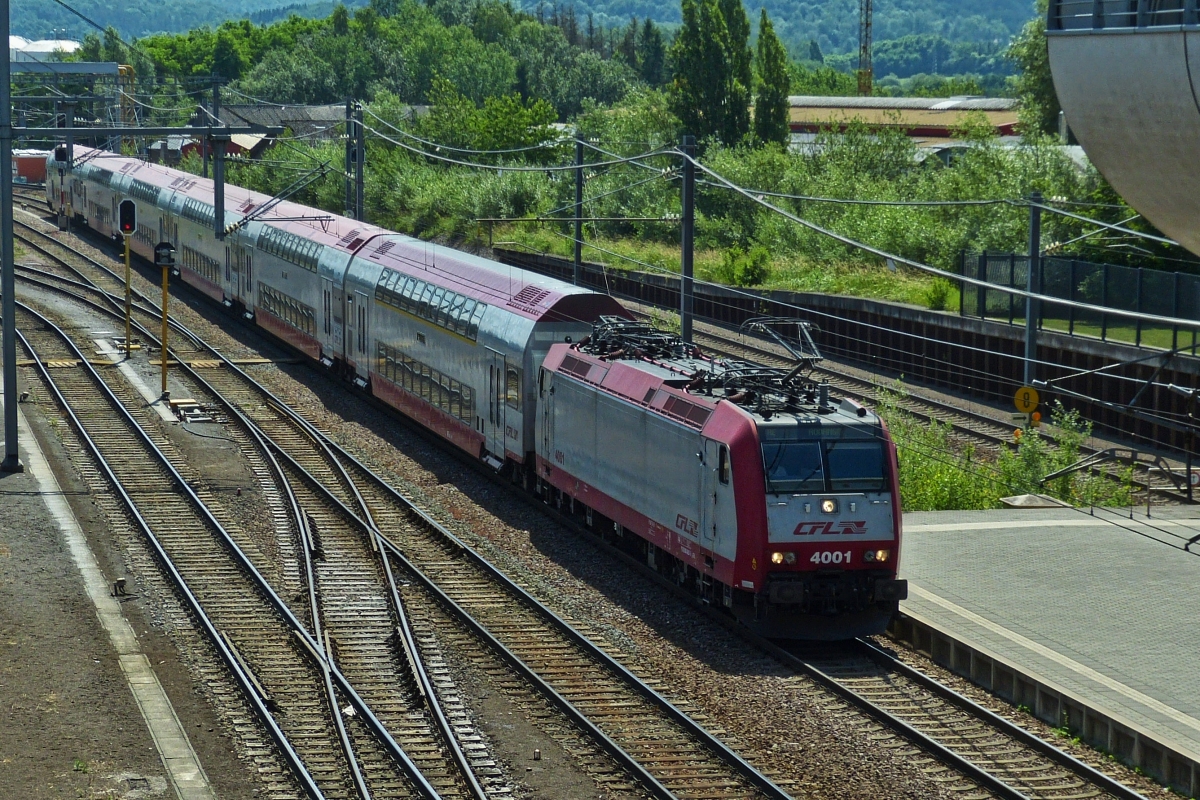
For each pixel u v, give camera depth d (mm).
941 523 42656
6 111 46844
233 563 39031
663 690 29984
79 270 97188
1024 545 39812
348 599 36188
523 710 28766
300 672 30766
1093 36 44844
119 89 146000
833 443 33000
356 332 62625
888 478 33031
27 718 26938
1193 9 41469
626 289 94000
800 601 32031
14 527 40656
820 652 32875
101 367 67125
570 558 40156
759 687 30266
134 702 28109
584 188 119062
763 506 32219
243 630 33594
